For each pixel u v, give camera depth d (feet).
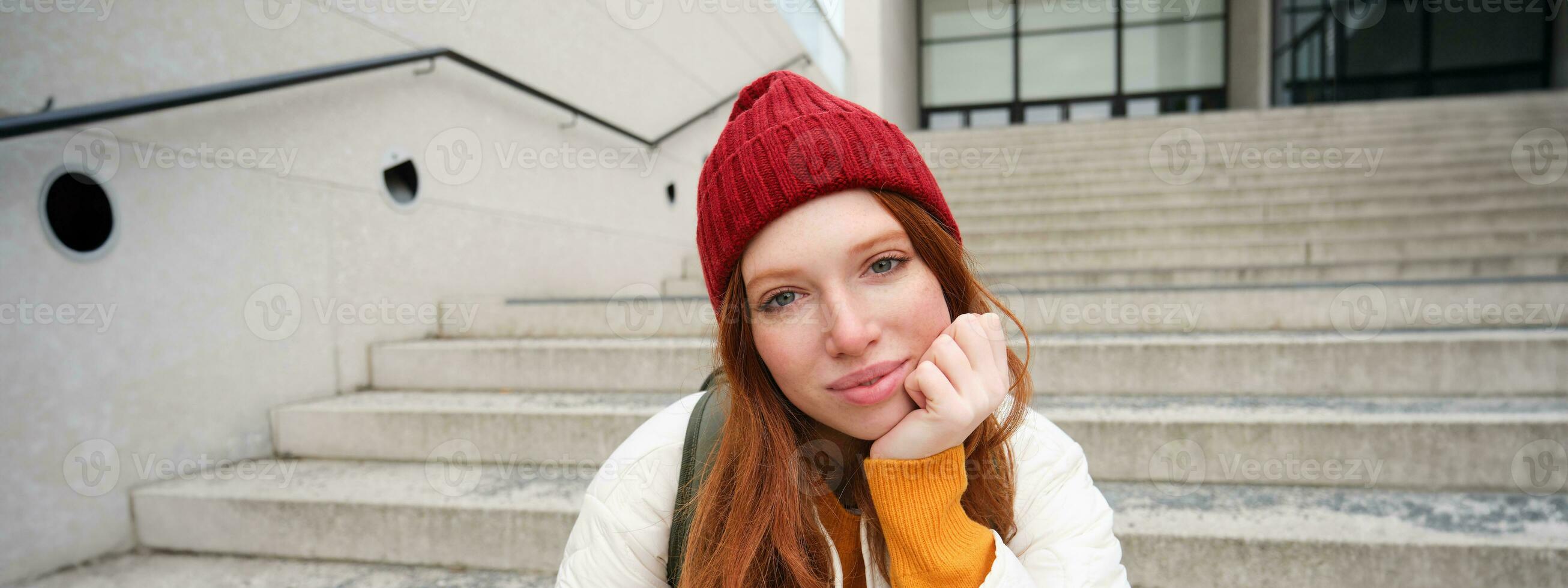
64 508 5.21
